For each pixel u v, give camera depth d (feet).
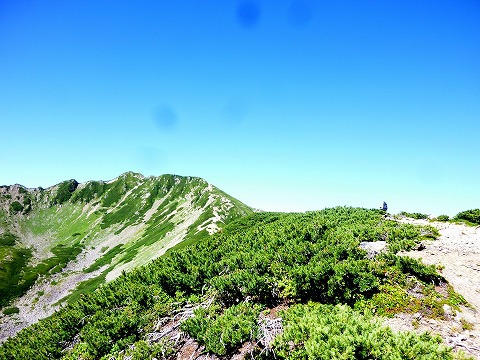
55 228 605.73
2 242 504.84
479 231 91.15
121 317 58.80
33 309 272.92
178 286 68.13
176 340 48.42
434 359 31.27
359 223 105.19
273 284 56.24
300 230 88.43
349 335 33.83
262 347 41.37
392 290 52.75
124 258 352.69
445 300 50.93
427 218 122.01
